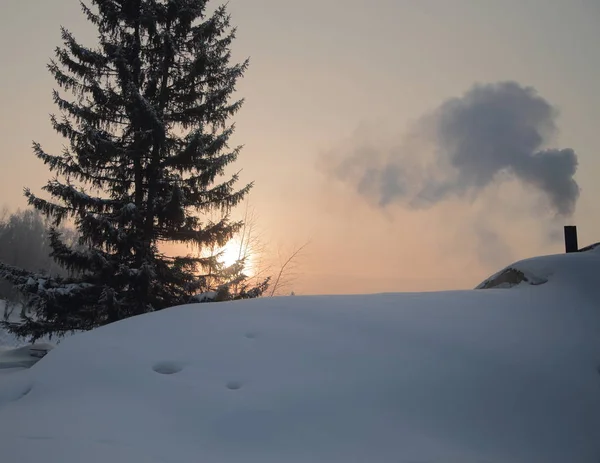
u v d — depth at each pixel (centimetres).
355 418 432
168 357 541
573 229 1071
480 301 725
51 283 1282
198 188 1450
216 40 1579
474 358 537
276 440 401
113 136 1445
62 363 541
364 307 689
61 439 379
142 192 1427
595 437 449
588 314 658
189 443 389
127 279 1271
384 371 504
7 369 815
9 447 366
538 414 468
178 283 1409
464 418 452
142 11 1483
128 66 1415
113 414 426
